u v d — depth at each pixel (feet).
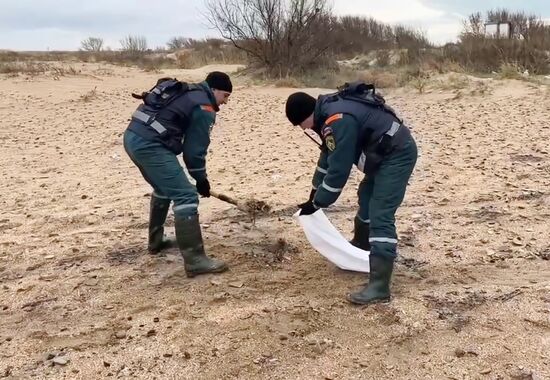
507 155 29.99
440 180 25.70
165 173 16.20
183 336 13.71
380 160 14.43
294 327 13.99
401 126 14.53
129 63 106.83
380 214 14.71
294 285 16.10
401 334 13.66
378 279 14.92
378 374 12.30
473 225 20.21
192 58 99.55
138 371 12.55
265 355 12.97
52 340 13.75
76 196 25.04
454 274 16.63
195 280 16.47
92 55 125.80
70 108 49.67
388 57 83.10
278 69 68.39
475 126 38.37
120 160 31.99
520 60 67.36
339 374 12.32
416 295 15.37
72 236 20.08
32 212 22.97
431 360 12.71
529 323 13.97
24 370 12.66
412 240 18.98
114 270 17.26
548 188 24.17
